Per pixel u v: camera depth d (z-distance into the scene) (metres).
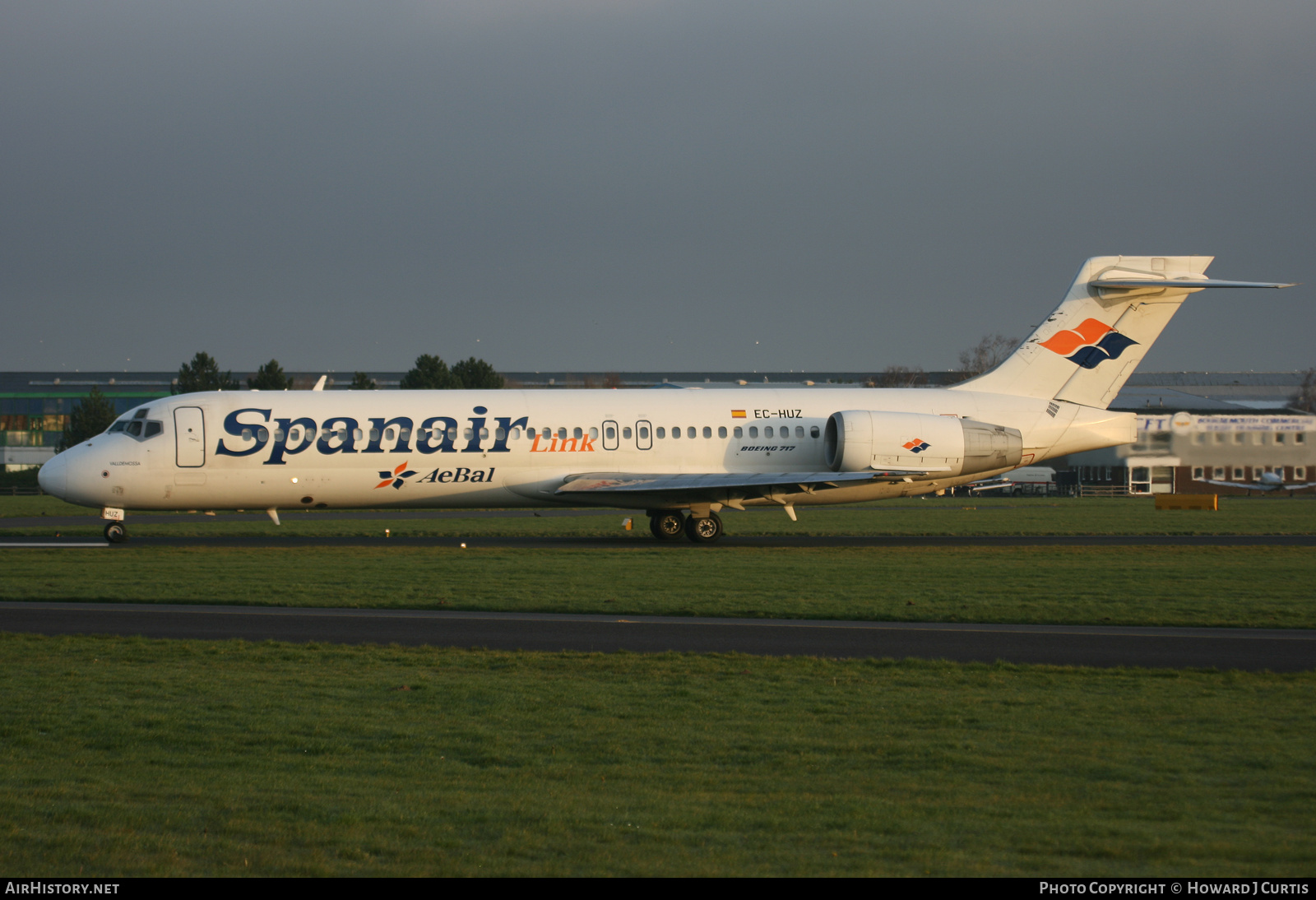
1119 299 145.50
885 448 137.25
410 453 135.62
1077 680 58.47
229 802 36.34
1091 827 34.06
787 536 155.12
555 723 48.12
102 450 132.00
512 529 167.88
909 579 100.31
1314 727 47.59
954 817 35.06
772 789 38.25
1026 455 144.25
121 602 86.62
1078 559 119.81
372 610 82.75
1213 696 54.41
